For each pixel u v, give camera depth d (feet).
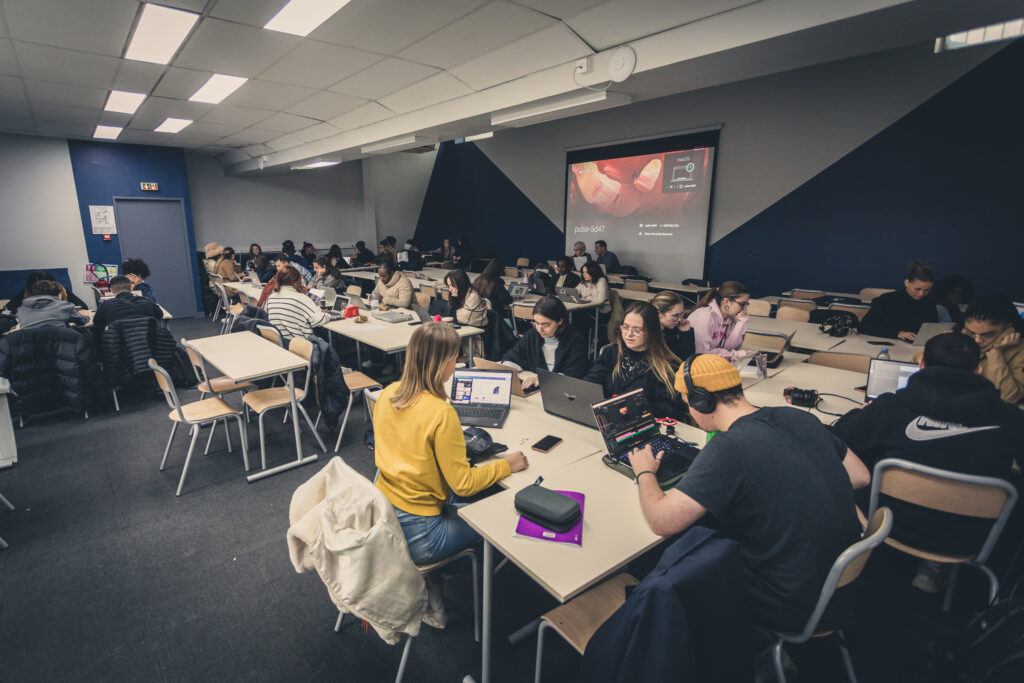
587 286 20.08
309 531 4.96
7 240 24.31
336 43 11.72
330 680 5.91
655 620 3.36
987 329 8.00
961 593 7.00
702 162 23.79
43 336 13.00
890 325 13.10
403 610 4.94
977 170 16.79
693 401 4.97
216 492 10.05
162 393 15.67
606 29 11.07
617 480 5.83
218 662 6.16
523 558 4.51
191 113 18.99
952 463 5.63
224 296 23.67
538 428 7.30
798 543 4.09
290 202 34.45
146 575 7.68
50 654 6.25
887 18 8.33
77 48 11.86
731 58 10.40
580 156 28.99
